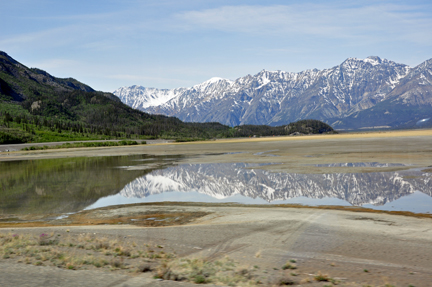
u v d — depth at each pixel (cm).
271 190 3036
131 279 909
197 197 2866
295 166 4588
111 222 2062
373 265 1080
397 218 1895
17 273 948
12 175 4766
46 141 19288
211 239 1452
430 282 929
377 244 1332
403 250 1250
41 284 857
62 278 909
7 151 13025
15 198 2981
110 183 3722
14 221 2186
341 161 4950
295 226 1680
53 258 1120
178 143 17200
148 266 1018
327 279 936
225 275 962
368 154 5825
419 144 7725
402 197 2556
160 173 4488
